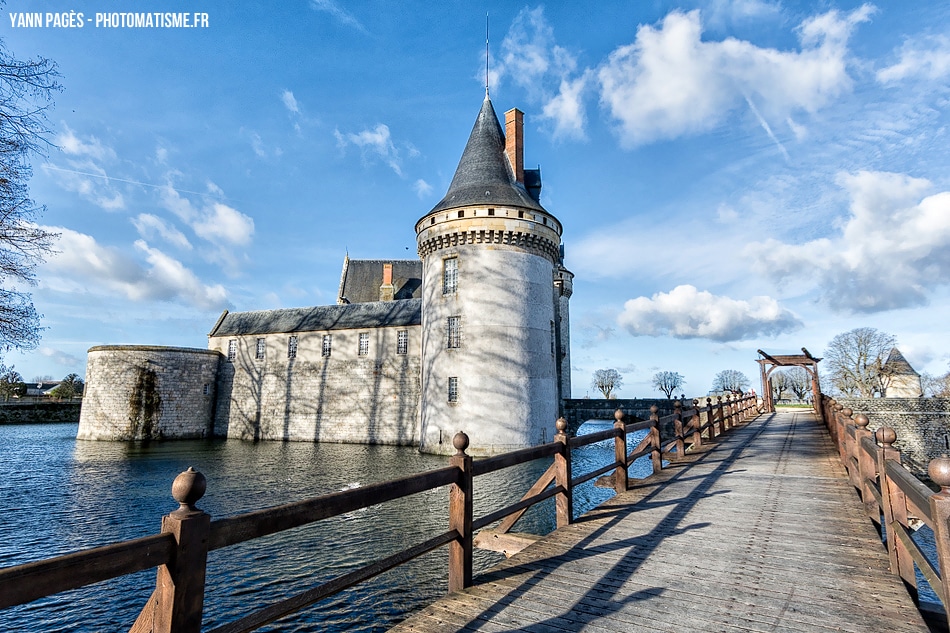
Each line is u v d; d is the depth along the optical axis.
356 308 40.31
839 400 37.50
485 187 29.12
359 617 8.68
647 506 7.73
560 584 4.75
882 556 5.37
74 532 13.59
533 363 28.11
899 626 3.83
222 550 11.73
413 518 14.41
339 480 20.66
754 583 4.71
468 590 4.64
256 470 23.42
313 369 39.62
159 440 39.06
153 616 2.65
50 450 32.53
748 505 7.71
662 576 4.92
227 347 43.75
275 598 9.34
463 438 4.94
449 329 28.39
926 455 34.78
